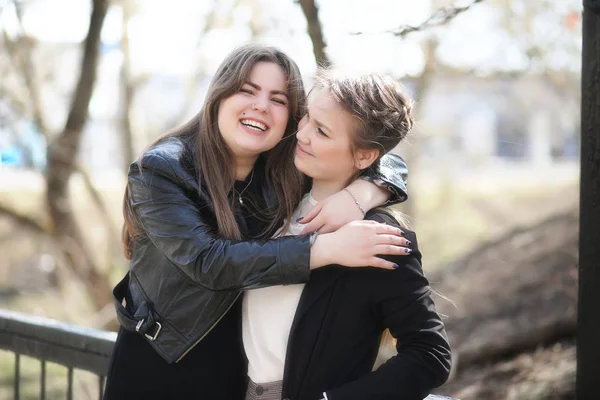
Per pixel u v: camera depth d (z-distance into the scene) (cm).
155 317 193
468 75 827
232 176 202
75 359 262
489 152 1527
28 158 840
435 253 1069
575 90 917
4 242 1019
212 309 190
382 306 173
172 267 191
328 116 181
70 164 824
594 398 191
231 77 197
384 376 166
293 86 203
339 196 183
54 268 964
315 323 175
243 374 201
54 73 909
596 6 184
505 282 630
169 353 193
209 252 177
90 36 775
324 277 176
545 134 1756
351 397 164
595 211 189
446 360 169
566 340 527
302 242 172
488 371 520
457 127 1180
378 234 170
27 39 830
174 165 188
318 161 185
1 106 830
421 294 172
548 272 614
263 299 188
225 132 198
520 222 1078
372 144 180
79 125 812
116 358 205
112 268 898
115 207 966
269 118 198
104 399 206
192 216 184
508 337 537
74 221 847
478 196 1269
